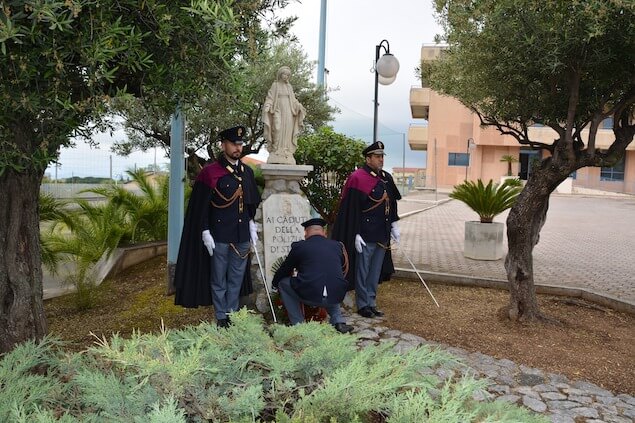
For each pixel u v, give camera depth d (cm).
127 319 587
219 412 165
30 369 220
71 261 710
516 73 508
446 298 669
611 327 555
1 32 189
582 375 422
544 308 628
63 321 588
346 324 524
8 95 224
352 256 587
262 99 867
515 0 433
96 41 226
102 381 175
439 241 1245
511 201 970
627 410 363
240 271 534
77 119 274
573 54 465
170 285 681
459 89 605
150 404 163
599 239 1342
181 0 265
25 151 263
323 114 1005
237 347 205
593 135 511
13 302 309
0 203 306
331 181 773
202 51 284
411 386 177
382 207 593
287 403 179
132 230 891
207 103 449
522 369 429
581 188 3822
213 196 511
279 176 602
